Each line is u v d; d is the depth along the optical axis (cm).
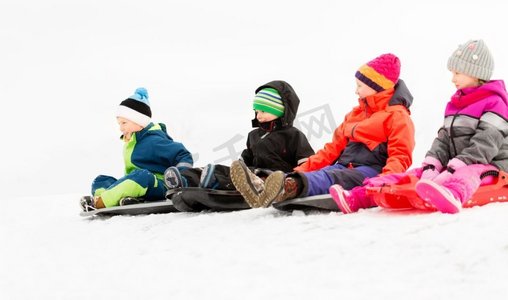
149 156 535
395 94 445
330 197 395
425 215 344
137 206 492
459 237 287
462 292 230
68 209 630
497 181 369
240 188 394
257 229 355
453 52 400
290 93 503
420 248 282
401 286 241
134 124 543
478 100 385
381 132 437
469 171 358
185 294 257
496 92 382
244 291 252
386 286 242
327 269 270
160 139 537
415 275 253
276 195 384
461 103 392
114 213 510
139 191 507
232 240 337
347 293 239
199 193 448
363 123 444
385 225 326
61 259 351
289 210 424
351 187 420
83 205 523
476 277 244
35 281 308
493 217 317
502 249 268
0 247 407
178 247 340
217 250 321
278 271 274
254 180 392
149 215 484
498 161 374
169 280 279
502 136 371
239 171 390
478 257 263
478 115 380
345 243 301
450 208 337
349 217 362
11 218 586
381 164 439
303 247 304
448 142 393
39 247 395
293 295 242
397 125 430
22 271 332
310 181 404
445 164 392
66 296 275
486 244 275
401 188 356
